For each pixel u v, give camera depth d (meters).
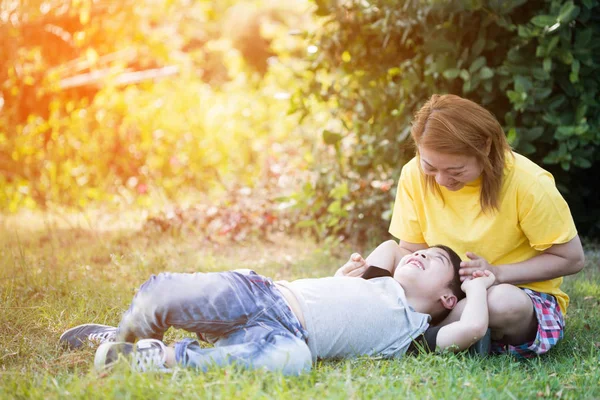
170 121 8.03
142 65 9.01
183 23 9.00
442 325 3.01
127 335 2.65
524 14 4.90
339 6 5.36
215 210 6.14
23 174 7.35
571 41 4.91
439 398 2.32
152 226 5.91
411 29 5.05
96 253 4.99
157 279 2.63
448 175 2.87
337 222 5.59
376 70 5.41
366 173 5.55
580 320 3.47
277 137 8.06
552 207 2.93
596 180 5.38
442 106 2.86
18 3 7.36
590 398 2.39
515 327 2.92
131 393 2.23
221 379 2.36
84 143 7.63
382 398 2.29
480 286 2.90
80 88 8.26
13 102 7.61
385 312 2.85
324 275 4.47
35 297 3.73
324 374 2.56
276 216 6.07
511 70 4.73
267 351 2.52
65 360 2.76
